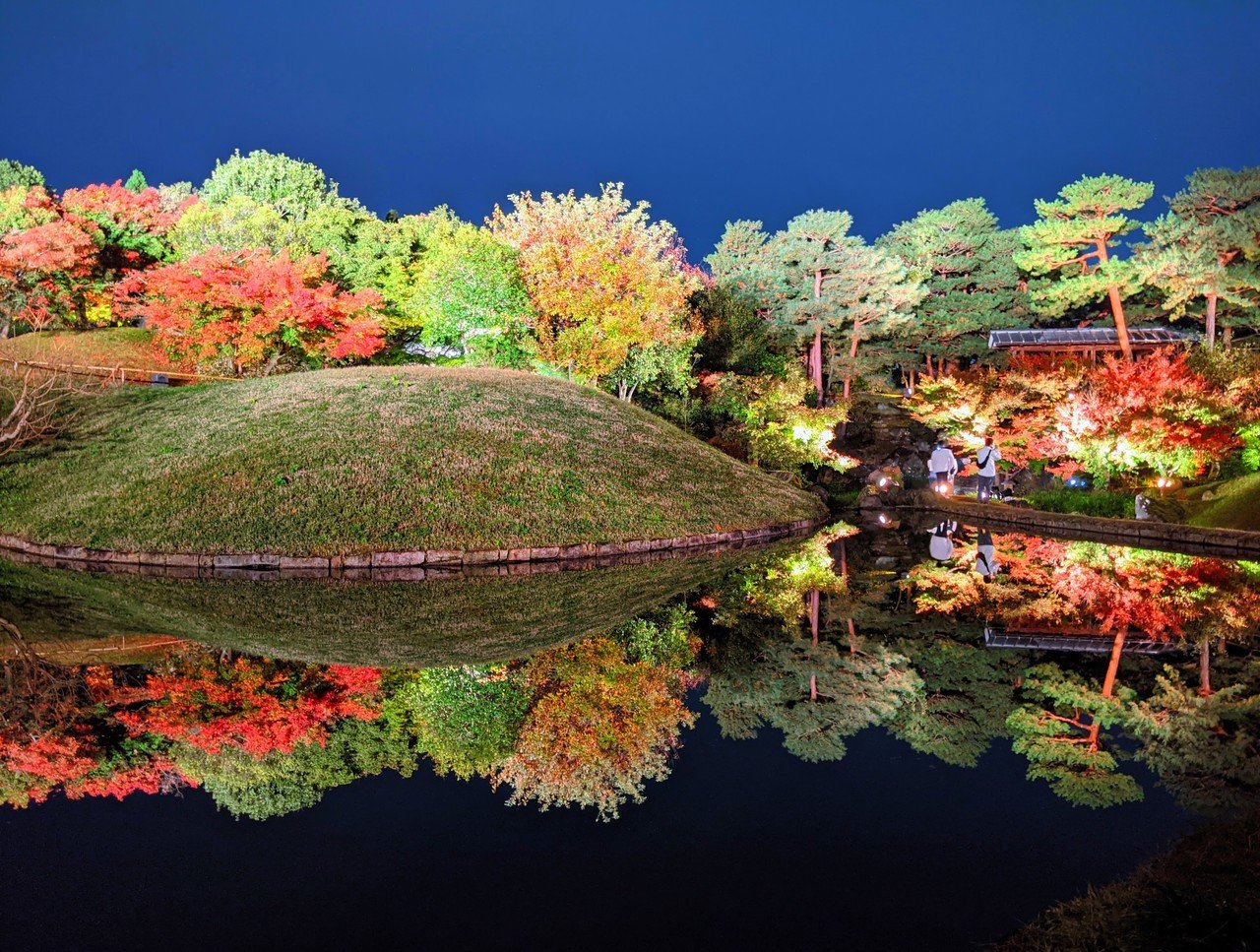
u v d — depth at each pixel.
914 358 46.56
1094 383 23.95
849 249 42.19
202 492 17.41
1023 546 18.70
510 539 16.70
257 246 33.84
